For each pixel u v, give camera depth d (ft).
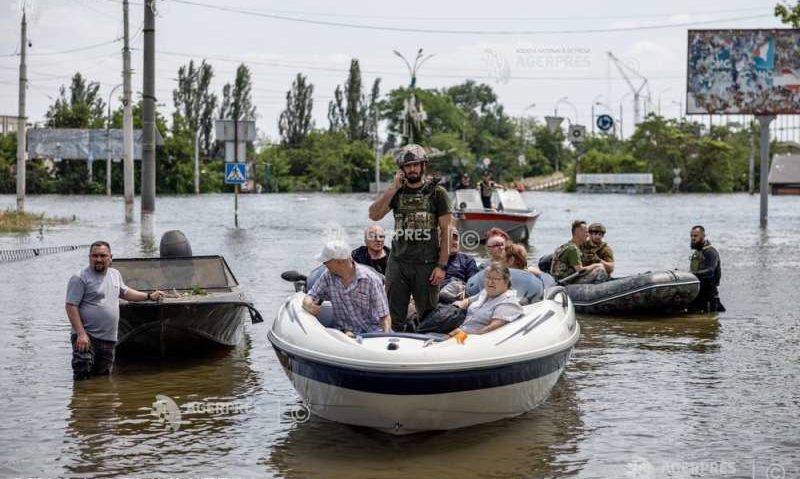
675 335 43.21
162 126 333.21
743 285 61.11
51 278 63.93
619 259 79.25
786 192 370.32
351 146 398.42
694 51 128.26
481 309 29.50
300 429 28.37
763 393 32.32
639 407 30.63
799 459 25.50
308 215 155.94
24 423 28.89
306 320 29.22
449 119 425.69
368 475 24.34
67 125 331.98
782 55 126.93
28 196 280.92
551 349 28.68
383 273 34.42
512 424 28.84
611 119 246.47
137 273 40.06
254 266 71.20
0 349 39.58
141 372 35.78
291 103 435.53
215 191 353.10
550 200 260.01
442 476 24.26
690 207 205.77
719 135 443.32
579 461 25.40
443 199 30.78
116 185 316.81
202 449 26.45
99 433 27.94
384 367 25.52
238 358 38.32
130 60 124.88
